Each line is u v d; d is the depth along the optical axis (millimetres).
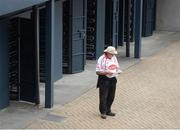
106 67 11461
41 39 14742
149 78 16266
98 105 12820
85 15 16781
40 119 11578
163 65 18438
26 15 13492
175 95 14188
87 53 19031
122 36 22234
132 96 13914
